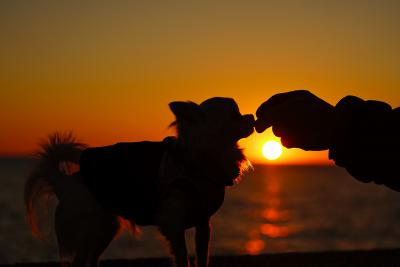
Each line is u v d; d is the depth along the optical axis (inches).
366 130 122.1
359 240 1085.8
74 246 207.3
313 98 129.3
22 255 697.0
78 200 207.5
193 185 187.9
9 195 2033.7
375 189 3673.7
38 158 219.3
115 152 206.5
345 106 125.0
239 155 197.0
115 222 211.0
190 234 919.0
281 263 283.0
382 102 125.8
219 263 283.7
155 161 198.2
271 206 2080.5
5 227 1037.8
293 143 128.9
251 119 193.0
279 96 132.9
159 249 792.9
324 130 126.6
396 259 292.5
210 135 189.8
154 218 195.8
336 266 273.0
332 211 1862.7
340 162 125.7
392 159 120.7
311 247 973.8
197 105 189.3
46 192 220.2
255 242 1039.6
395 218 1590.8
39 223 223.9
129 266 274.4
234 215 1670.8
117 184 198.7
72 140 221.0
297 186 4215.1
